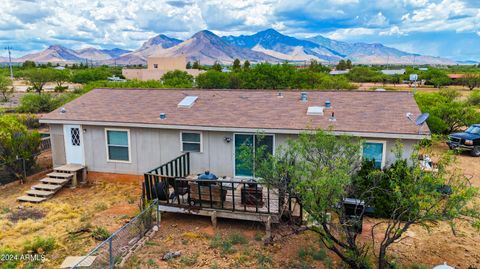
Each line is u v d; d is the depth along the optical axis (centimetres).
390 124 1128
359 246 862
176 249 881
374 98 1362
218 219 1062
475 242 903
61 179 1367
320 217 672
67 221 1069
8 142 1416
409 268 770
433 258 823
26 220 1050
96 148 1441
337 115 1232
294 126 1177
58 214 1105
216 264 805
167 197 1052
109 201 1239
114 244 891
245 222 1045
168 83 4453
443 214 609
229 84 4112
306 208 669
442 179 605
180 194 1068
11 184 1419
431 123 2017
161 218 1086
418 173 635
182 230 998
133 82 3809
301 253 840
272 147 1226
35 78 5744
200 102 1477
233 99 1481
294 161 777
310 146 750
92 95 1691
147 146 1377
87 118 1408
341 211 717
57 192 1341
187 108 1421
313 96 1441
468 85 6266
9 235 960
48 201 1247
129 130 1380
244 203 985
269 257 835
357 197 952
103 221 1062
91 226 1016
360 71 7988
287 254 852
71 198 1280
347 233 718
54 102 3356
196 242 920
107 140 1418
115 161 1430
